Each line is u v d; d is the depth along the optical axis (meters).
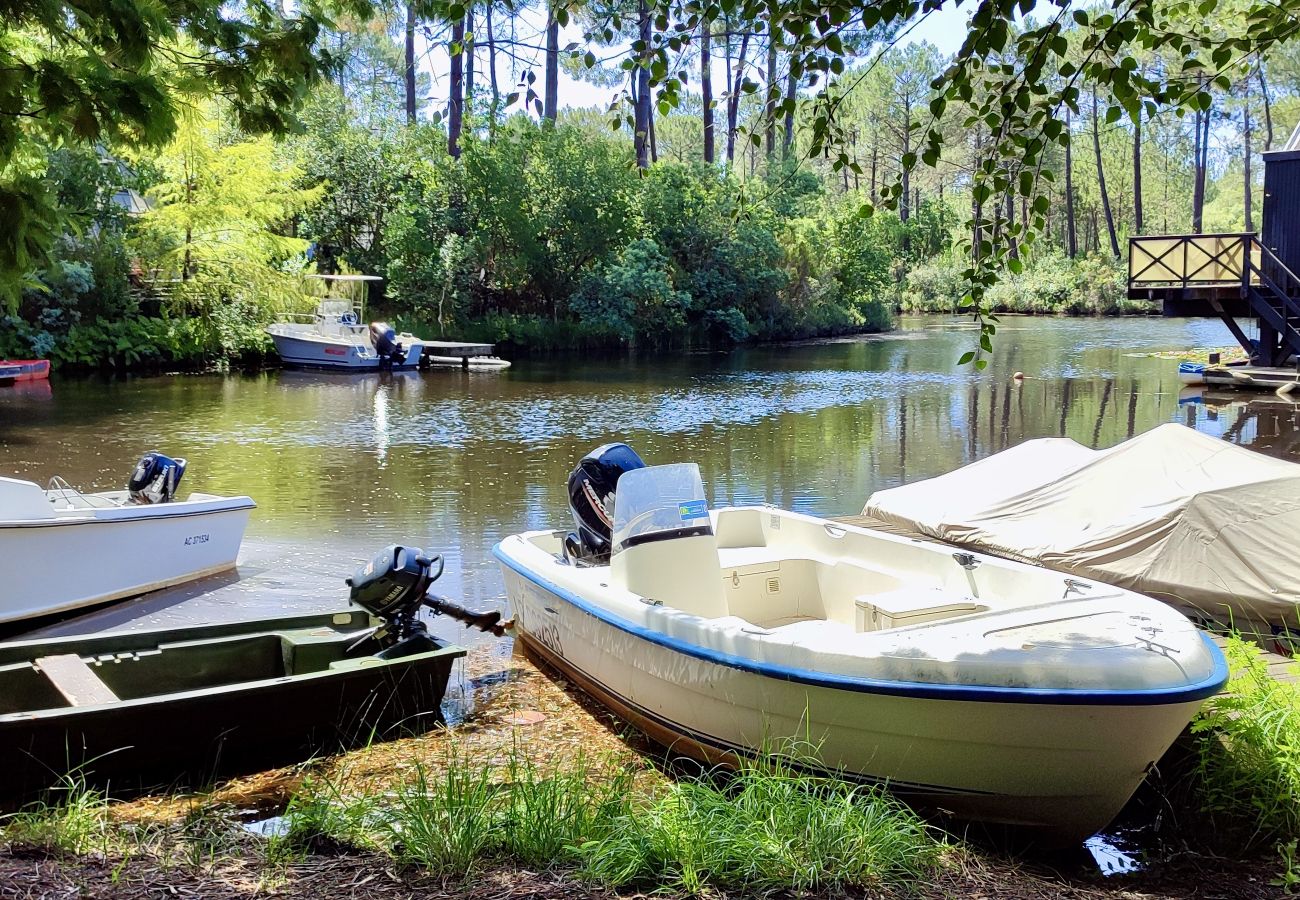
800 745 4.83
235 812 4.75
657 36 4.88
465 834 3.90
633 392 23.45
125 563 8.27
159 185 28.44
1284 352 22.44
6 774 4.66
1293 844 4.27
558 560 7.12
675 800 4.29
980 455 15.16
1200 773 4.76
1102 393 22.09
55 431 17.16
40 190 4.70
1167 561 6.89
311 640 5.97
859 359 32.00
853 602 6.56
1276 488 6.96
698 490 6.11
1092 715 4.18
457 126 36.53
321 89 6.58
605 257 37.62
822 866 3.81
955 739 4.40
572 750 5.60
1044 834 4.57
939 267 61.25
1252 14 4.49
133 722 4.88
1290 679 5.57
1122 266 56.75
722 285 39.06
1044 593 5.44
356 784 5.01
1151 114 4.53
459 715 6.09
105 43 4.67
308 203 31.75
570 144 36.62
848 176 66.31
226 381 25.52
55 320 26.56
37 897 3.44
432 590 8.63
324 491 12.59
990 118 4.47
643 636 5.47
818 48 4.57
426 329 34.22
